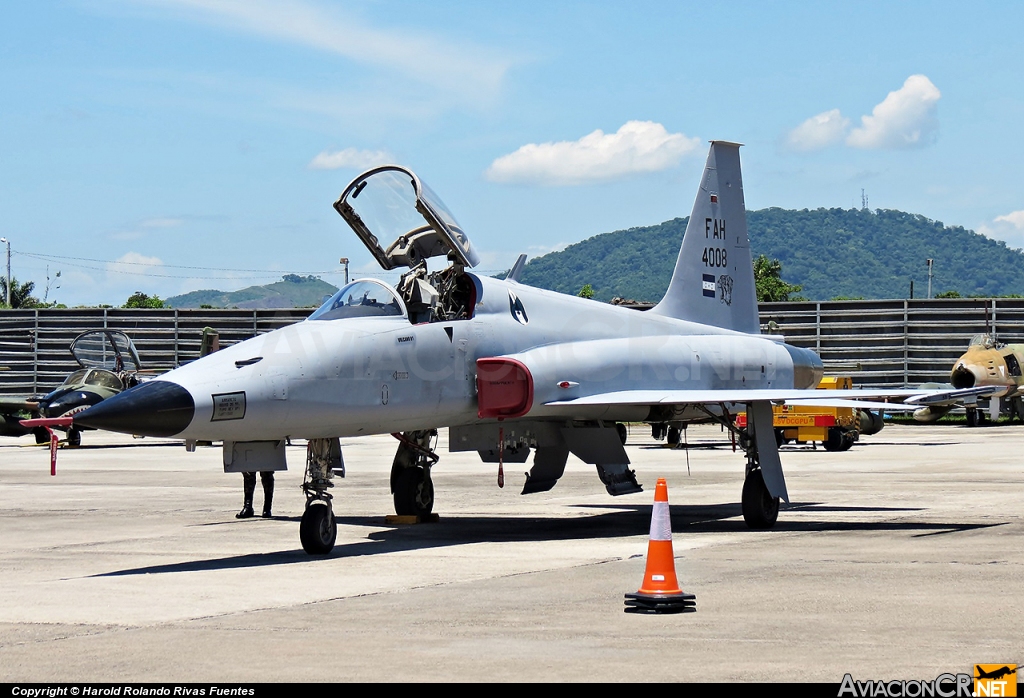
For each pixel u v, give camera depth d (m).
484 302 13.23
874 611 7.89
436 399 12.39
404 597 8.63
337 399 11.16
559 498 17.94
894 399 13.95
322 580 9.54
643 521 14.52
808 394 13.31
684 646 6.79
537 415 13.26
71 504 17.02
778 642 6.89
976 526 13.16
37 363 50.59
